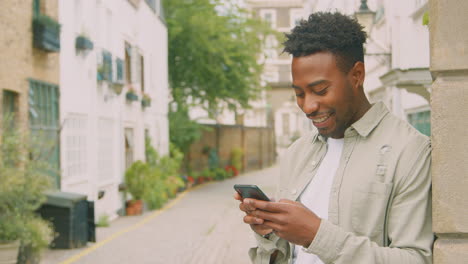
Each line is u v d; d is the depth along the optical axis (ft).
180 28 74.59
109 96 47.09
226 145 109.60
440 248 4.63
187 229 40.45
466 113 4.54
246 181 95.45
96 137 42.32
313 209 5.68
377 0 42.83
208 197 67.67
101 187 44.37
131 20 55.16
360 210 5.07
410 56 35.53
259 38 82.84
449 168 4.57
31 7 29.96
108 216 43.19
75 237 31.17
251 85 85.97
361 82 5.29
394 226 4.89
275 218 4.74
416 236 4.73
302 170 5.98
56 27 31.83
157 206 54.90
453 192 4.56
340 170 5.34
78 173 38.40
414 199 4.86
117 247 32.17
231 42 78.18
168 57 80.38
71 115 36.91
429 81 26.25
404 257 4.63
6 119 23.90
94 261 27.81
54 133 33.50
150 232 38.86
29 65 29.68
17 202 22.84
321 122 5.23
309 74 5.08
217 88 81.76
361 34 5.19
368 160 5.18
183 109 80.64
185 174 87.25
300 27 5.24
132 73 55.16
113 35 47.55
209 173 95.96
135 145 57.47
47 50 31.68
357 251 4.64
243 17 80.33
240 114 88.48
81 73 39.09
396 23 36.29
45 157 30.94
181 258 29.09
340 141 5.70
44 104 32.04
